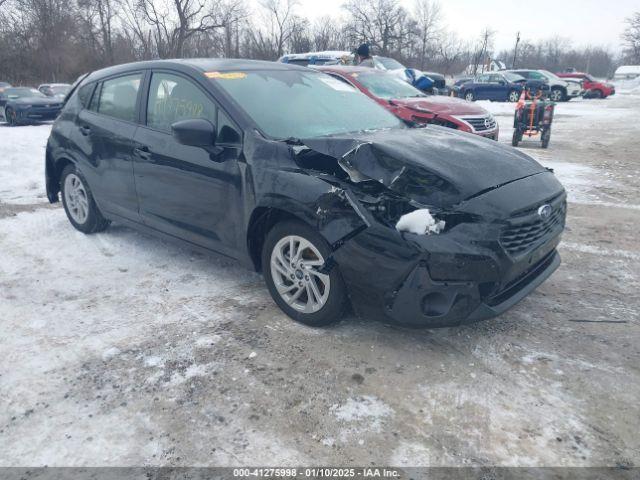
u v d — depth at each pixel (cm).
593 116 1911
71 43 4128
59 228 537
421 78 1127
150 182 409
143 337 323
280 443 234
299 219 315
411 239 271
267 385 274
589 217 581
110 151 442
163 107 405
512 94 2673
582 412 252
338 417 250
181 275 418
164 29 4069
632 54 7575
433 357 298
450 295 278
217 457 227
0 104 1733
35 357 302
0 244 490
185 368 290
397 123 424
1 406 260
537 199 305
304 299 340
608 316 348
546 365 291
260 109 365
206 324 339
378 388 271
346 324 336
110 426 245
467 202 282
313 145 320
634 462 222
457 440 235
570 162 926
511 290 310
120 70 456
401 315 284
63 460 225
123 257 457
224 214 358
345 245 289
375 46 5653
